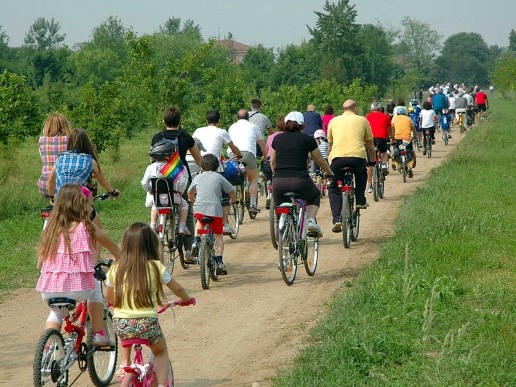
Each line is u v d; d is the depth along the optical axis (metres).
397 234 49.44
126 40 100.25
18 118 91.38
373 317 30.69
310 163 68.94
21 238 55.53
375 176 67.50
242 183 58.50
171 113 42.56
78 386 26.11
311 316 33.75
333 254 46.88
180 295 21.98
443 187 70.56
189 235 41.75
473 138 126.94
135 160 118.25
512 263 40.53
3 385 26.81
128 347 21.61
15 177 87.50
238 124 58.44
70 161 32.22
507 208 58.81
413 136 81.69
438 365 24.19
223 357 29.12
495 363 25.64
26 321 35.12
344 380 24.59
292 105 151.25
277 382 25.53
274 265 45.00
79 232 23.61
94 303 24.73
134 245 21.44
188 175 41.84
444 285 35.00
